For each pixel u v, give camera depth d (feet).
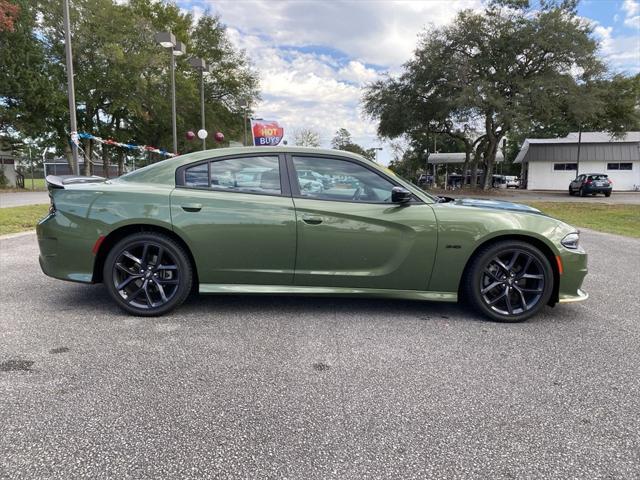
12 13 79.00
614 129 107.55
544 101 85.81
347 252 12.38
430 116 105.70
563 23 86.99
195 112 125.29
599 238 30.76
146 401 8.05
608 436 7.22
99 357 9.87
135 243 12.36
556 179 142.41
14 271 17.33
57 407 7.77
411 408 7.98
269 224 12.23
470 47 93.25
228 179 12.67
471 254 12.45
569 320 13.00
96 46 97.76
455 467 6.40
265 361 9.84
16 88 85.61
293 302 14.25
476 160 117.29
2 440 6.81
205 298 14.51
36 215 32.96
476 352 10.53
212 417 7.58
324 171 12.70
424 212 12.39
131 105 103.09
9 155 108.27
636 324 12.69
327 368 9.55
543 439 7.11
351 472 6.25
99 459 6.43
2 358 9.71
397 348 10.70
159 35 62.03
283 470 6.27
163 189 12.47
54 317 12.40
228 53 137.39
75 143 43.16
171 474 6.14
